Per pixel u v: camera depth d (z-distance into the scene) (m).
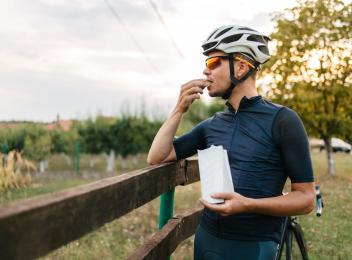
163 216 2.85
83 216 1.36
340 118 17.31
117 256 4.55
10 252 1.01
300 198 1.94
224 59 2.09
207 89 2.20
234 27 2.10
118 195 1.66
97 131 29.44
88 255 4.44
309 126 17.88
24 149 22.34
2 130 21.91
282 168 2.04
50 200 1.18
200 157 2.00
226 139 2.12
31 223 1.08
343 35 17.30
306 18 17.75
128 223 6.39
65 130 28.08
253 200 1.89
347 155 36.41
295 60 17.80
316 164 23.92
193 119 42.16
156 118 30.92
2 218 0.98
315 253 4.91
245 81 2.12
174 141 2.42
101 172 26.03
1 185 10.03
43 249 1.14
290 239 2.92
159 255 2.24
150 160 2.39
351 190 11.51
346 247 5.24
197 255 2.21
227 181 1.89
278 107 2.06
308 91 17.81
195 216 3.15
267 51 2.17
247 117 2.09
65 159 36.62
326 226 6.37
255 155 2.02
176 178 2.64
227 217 2.06
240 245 2.03
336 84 17.47
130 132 29.78
